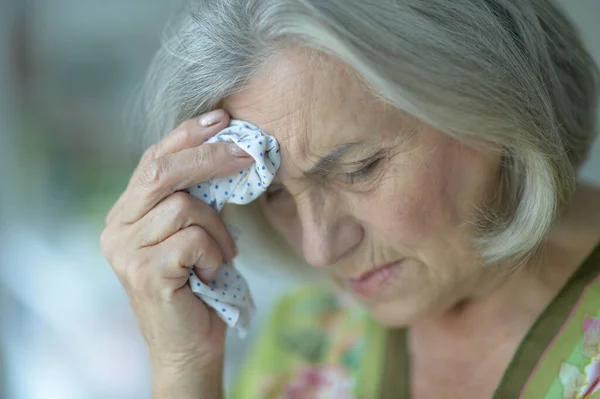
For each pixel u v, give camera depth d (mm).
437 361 1028
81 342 2191
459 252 886
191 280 921
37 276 2354
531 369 885
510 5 840
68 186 2545
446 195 836
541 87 864
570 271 925
